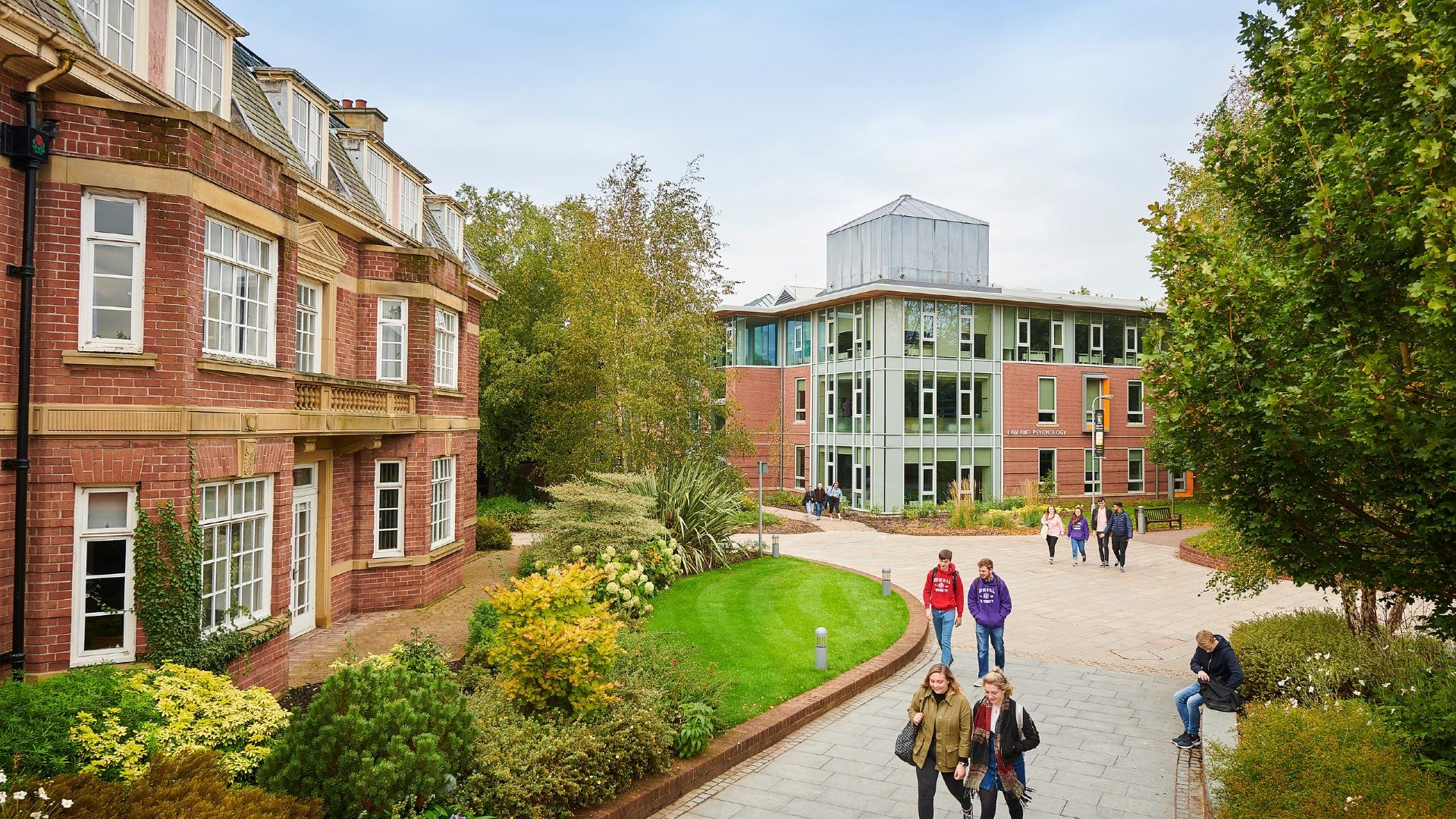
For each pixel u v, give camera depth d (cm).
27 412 788
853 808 771
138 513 838
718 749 862
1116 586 1872
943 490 3494
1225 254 596
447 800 653
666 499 1908
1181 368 578
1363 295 541
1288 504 587
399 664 865
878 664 1188
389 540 1547
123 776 558
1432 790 590
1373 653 981
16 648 784
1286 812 595
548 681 815
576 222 2738
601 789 734
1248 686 1003
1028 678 1181
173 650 845
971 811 730
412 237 1834
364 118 1759
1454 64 477
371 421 1352
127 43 936
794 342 4025
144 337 846
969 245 3759
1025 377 3653
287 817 552
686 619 1385
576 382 3100
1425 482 502
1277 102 660
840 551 2402
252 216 988
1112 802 782
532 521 1772
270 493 1042
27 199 789
